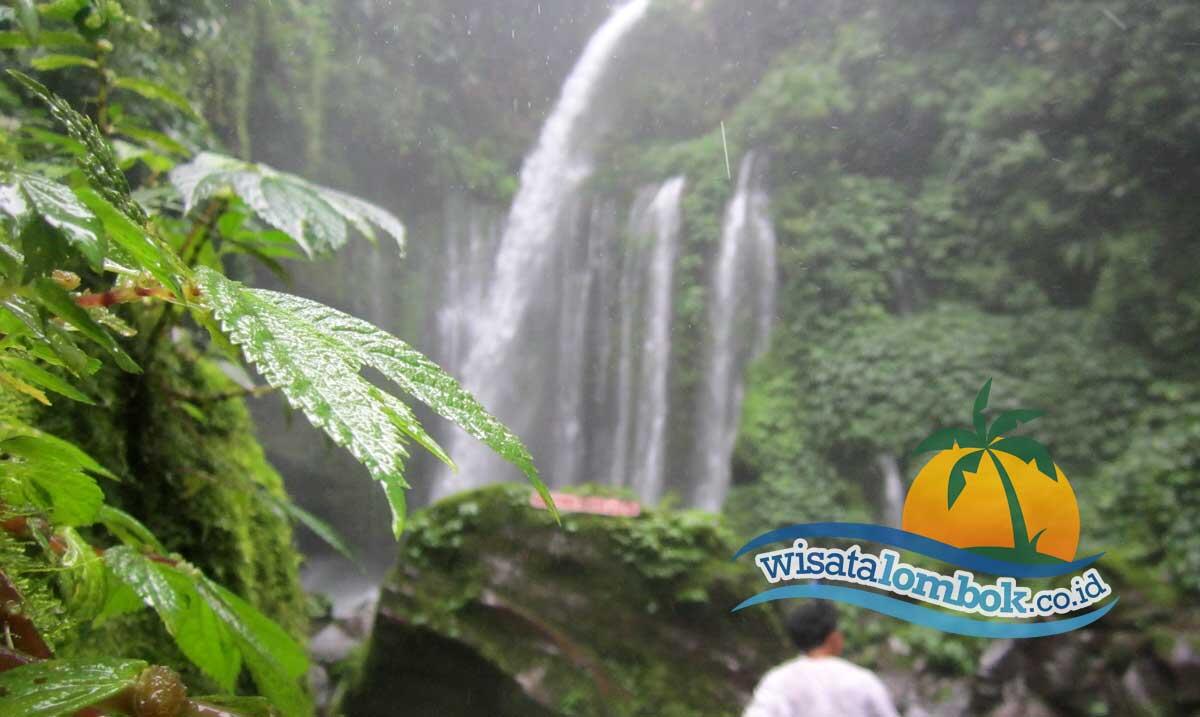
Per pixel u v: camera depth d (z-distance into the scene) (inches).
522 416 465.4
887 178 415.2
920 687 211.3
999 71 389.7
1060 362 312.2
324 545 392.5
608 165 518.0
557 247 495.8
